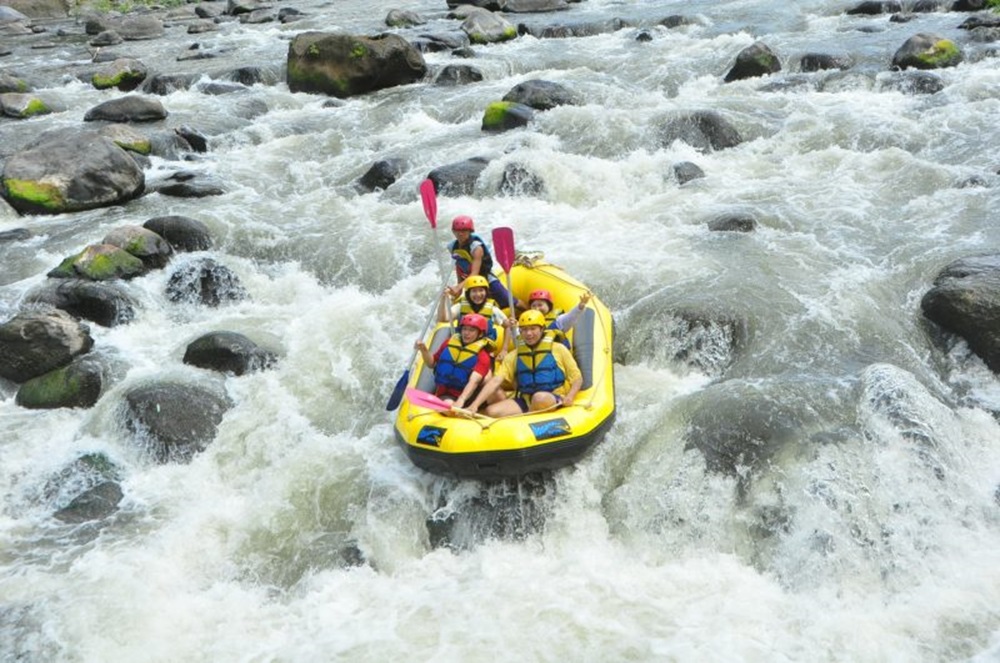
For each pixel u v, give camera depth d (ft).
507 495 22.93
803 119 42.93
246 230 37.73
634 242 33.55
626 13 73.20
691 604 19.74
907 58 48.21
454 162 42.16
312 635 19.71
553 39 67.00
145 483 24.99
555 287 27.81
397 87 58.18
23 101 57.72
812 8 66.28
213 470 25.36
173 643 19.69
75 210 41.11
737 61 51.60
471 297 25.13
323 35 57.82
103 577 21.42
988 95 43.55
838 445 22.26
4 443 26.58
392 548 22.35
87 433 26.73
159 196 42.75
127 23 87.40
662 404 25.00
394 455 24.72
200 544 22.70
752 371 26.13
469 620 19.66
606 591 20.29
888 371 24.17
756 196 36.52
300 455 25.05
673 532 21.89
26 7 109.09
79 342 29.91
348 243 36.14
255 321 31.96
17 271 35.65
